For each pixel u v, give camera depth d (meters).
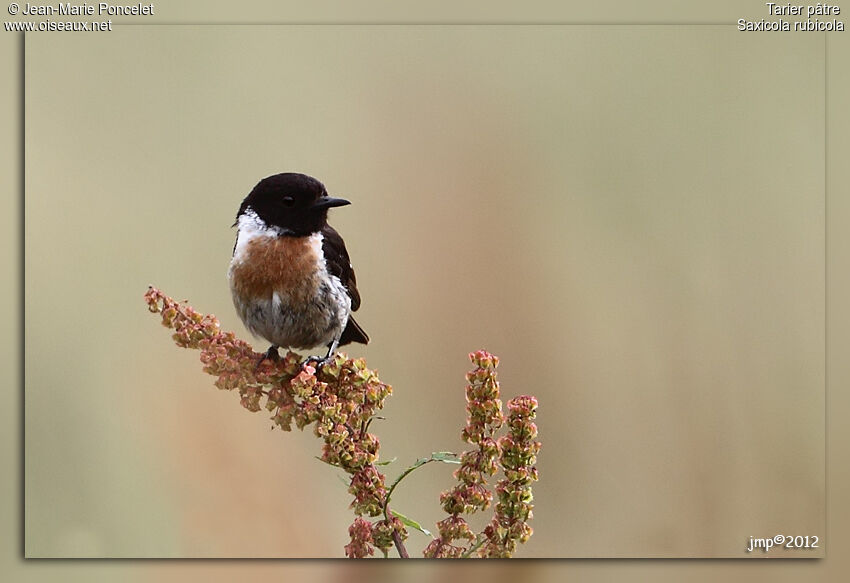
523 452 8.80
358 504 8.95
